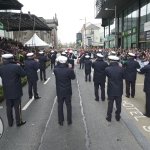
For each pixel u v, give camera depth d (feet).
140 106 22.93
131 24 90.38
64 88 17.19
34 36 81.41
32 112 21.06
